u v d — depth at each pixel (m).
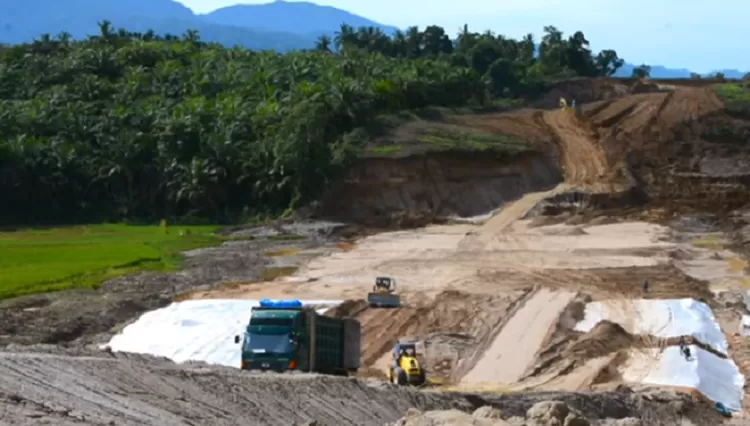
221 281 74.88
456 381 45.78
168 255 86.69
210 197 113.38
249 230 103.69
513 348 53.00
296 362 38.72
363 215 109.31
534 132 127.62
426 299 67.69
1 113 122.06
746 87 149.50
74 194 115.06
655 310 62.47
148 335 54.38
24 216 112.81
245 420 25.55
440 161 113.81
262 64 149.88
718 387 47.09
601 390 42.34
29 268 75.88
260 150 114.38
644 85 172.50
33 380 25.27
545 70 189.75
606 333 54.56
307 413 28.17
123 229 106.44
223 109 123.94
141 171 115.75
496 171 115.12
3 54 154.12
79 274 73.56
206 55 154.00
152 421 22.98
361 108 123.12
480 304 64.75
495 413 28.39
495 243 93.56
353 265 83.19
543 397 38.25
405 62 161.50
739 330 59.12
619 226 100.38
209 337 53.56
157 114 122.94
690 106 134.62
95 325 56.66
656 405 40.28
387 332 57.12
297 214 108.75
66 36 166.88
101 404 23.98
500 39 199.62
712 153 123.06
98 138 119.12
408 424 26.06
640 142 125.25
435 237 98.12
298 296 68.56
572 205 108.81
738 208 109.50
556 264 82.00
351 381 33.69
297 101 122.75
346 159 112.75
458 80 145.25
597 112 137.12
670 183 116.81
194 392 27.81
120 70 145.62
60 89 132.62
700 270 79.56
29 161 112.69
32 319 56.06
